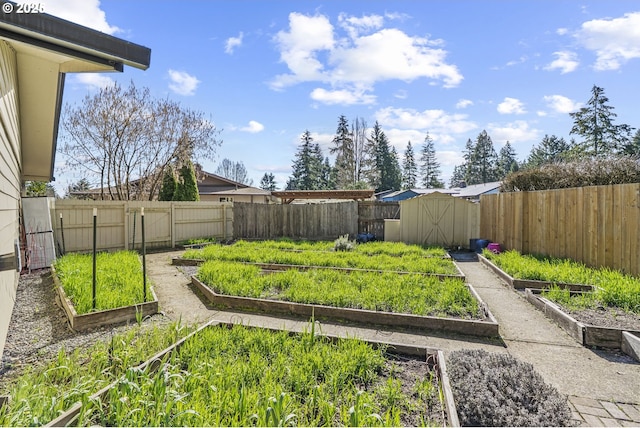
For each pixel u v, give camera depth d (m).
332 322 4.04
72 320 3.71
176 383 2.20
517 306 4.58
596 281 4.75
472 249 9.88
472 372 2.39
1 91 3.22
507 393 2.17
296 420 2.00
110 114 13.30
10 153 4.49
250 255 7.69
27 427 1.72
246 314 4.32
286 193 14.48
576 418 2.23
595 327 3.35
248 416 1.94
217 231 12.45
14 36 2.33
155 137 14.28
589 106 24.92
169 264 7.78
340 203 12.50
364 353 2.72
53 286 5.66
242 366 2.49
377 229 12.28
